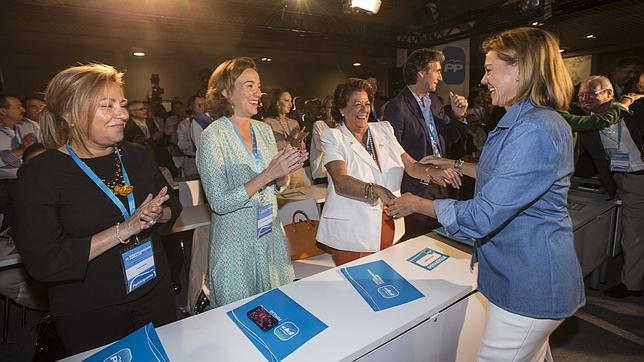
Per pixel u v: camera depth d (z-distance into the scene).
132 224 1.11
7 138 3.68
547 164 0.99
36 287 2.23
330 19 6.64
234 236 1.55
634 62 2.91
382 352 1.17
